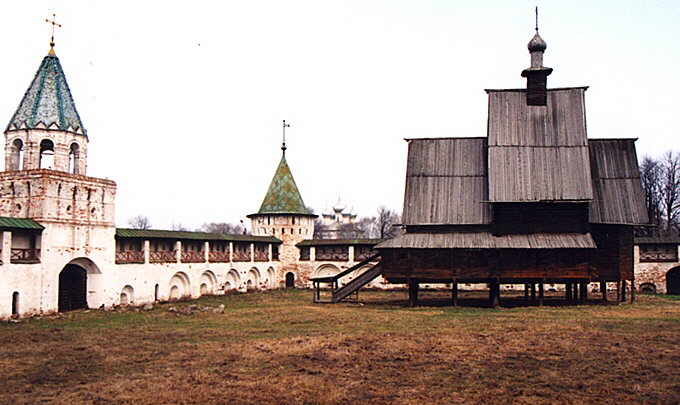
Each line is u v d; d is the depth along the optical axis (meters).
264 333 25.34
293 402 14.54
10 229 30.53
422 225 35.72
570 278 33.47
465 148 38.31
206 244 46.94
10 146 34.91
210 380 16.59
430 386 15.83
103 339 23.92
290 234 59.78
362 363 18.58
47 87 35.50
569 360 18.61
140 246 40.50
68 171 35.31
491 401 14.45
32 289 31.88
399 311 33.25
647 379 16.25
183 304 40.09
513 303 36.56
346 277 56.78
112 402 14.63
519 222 34.62
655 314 29.88
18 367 18.59
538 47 37.16
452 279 34.31
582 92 37.00
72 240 34.53
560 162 34.81
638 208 34.72
